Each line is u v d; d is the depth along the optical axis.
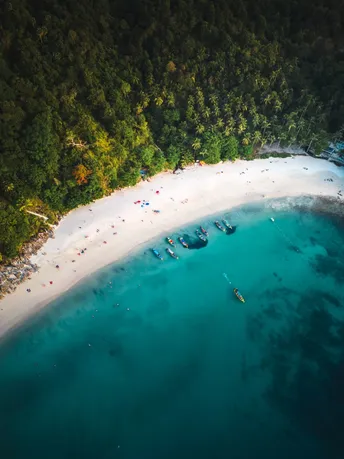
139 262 87.88
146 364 72.94
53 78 95.69
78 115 94.69
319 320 80.31
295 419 66.19
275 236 96.06
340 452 62.53
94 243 88.88
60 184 89.88
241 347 75.94
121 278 84.94
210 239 93.88
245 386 70.38
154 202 98.62
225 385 70.50
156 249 90.25
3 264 81.94
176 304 82.19
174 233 93.75
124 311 80.19
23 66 93.88
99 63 103.12
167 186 102.81
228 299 83.62
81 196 92.50
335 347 75.94
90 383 70.00
